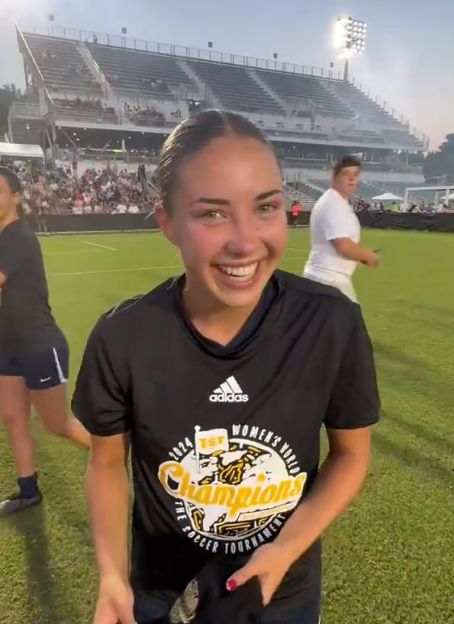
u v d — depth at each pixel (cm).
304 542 104
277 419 104
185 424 103
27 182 2652
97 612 105
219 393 102
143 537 115
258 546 113
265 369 102
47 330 269
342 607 201
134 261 1348
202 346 100
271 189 89
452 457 319
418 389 437
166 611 112
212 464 105
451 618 196
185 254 93
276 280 106
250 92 4541
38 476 300
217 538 111
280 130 4191
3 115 5584
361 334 108
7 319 260
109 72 4119
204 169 87
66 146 3750
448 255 1462
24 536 247
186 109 4022
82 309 758
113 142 3847
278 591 111
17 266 256
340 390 108
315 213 429
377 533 245
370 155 4709
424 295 878
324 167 4153
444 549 234
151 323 102
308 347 103
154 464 107
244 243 87
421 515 259
